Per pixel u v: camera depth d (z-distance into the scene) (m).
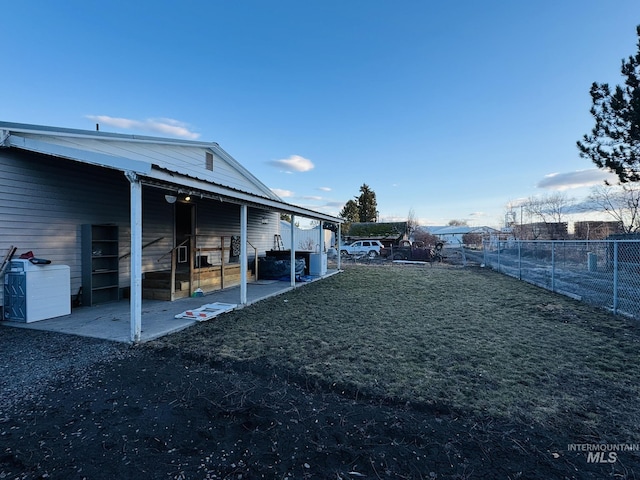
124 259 7.12
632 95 9.36
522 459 1.92
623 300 6.62
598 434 2.19
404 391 2.79
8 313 5.01
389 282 10.05
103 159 4.23
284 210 8.31
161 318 5.19
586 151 10.51
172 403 2.60
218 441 2.11
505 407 2.53
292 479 1.76
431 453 1.98
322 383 2.97
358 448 2.03
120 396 2.71
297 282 9.80
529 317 5.55
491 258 16.92
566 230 24.17
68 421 2.33
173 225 8.56
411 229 35.47
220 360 3.52
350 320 5.32
